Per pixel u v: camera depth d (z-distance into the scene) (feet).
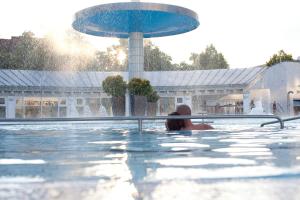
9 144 9.89
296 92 89.20
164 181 3.78
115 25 51.29
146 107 49.11
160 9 43.80
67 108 80.33
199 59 141.08
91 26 52.11
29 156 6.59
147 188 3.44
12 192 3.26
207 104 91.61
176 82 90.33
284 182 3.66
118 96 51.47
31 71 85.81
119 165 5.08
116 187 3.48
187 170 4.53
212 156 6.31
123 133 15.35
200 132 15.30
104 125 26.81
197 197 3.09
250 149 7.64
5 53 105.40
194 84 88.58
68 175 4.21
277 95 88.94
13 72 83.20
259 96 86.74
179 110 16.62
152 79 91.81
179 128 16.63
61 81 84.99
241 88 83.15
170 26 53.26
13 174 4.31
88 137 12.98
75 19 46.47
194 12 47.39
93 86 82.02
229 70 90.68
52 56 107.14
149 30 54.75
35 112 79.51
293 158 5.75
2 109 75.61
